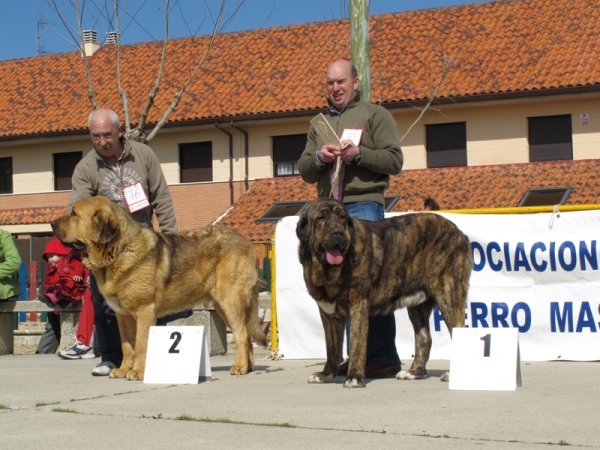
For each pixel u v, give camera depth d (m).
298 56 29.36
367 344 7.42
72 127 29.03
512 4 28.25
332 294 6.79
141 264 7.61
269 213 24.58
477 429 4.99
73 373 8.40
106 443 4.80
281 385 7.09
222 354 11.52
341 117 7.57
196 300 8.13
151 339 7.56
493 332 6.75
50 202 30.58
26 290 16.16
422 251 7.18
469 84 25.00
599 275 8.73
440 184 23.80
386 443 4.67
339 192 7.37
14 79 33.03
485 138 25.41
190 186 28.73
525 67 25.09
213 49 30.67
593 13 26.66
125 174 8.32
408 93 25.30
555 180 22.62
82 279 11.34
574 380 7.12
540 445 4.56
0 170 31.75
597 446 4.52
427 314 7.53
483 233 9.14
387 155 7.32
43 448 4.70
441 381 7.18
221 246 8.17
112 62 32.06
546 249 8.94
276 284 9.81
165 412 5.77
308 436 4.89
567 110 24.56
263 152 27.94
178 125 27.88
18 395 6.71
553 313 8.91
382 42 28.19
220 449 4.60
